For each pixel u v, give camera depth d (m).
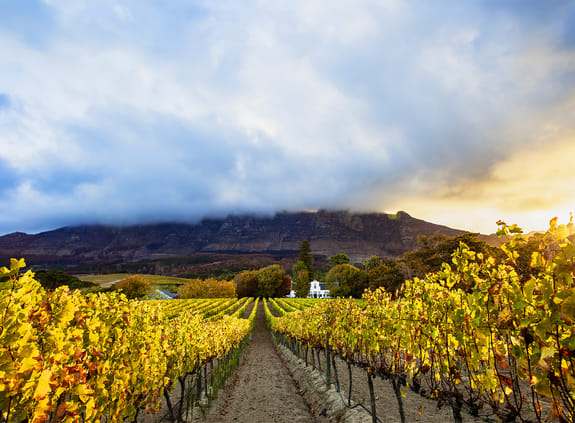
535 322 1.78
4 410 1.65
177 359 4.77
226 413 6.58
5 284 1.76
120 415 3.02
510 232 1.90
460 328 2.68
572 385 1.60
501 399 2.42
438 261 33.97
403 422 3.83
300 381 9.30
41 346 2.03
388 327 4.00
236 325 13.43
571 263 1.48
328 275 65.19
